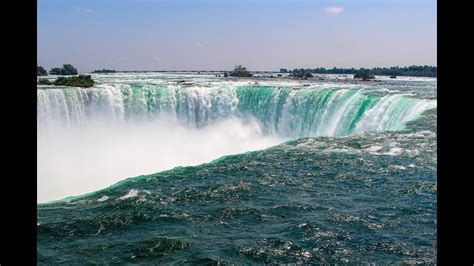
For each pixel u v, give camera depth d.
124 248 10.04
